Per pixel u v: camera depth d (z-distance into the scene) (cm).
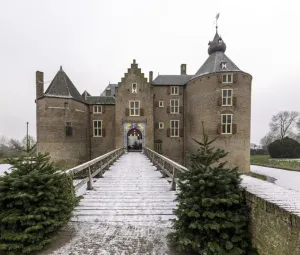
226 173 288
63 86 1992
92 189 608
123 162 1200
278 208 222
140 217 425
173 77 2453
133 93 2119
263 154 4019
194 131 2017
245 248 274
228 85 1827
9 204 285
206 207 275
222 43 2030
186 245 291
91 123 2284
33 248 285
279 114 4884
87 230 371
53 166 356
